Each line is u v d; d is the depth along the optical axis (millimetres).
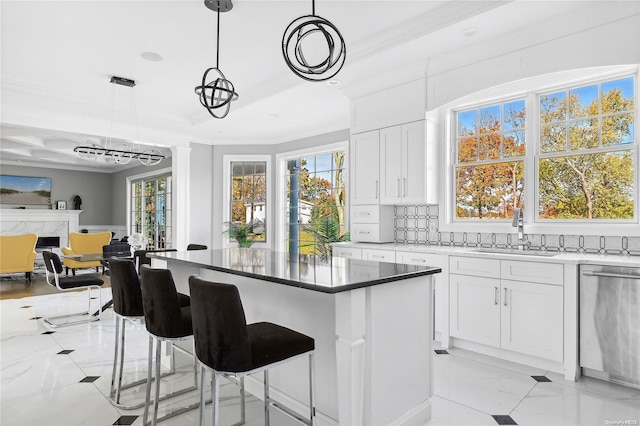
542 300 3018
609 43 2770
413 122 4031
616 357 2695
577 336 2857
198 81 4500
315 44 3574
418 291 2258
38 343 3814
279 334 1896
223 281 3012
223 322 1686
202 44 3594
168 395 2646
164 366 3230
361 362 1887
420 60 3686
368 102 4480
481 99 4023
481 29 3070
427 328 2320
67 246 9961
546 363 3064
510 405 2494
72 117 5285
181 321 2213
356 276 1978
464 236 4164
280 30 3330
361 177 4602
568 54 2945
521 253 3463
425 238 4496
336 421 2145
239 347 1688
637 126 3123
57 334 4121
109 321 4656
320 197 6250
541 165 3668
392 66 3828
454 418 2332
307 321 2316
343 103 4922
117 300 2637
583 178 3428
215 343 1715
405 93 4090
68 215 10031
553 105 3629
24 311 5117
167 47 3656
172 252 3398
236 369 1690
